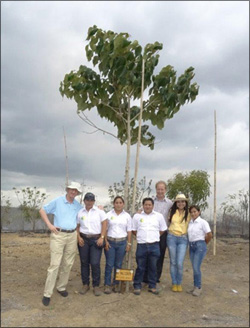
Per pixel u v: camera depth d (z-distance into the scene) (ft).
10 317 18.13
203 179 37.04
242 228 52.75
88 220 21.02
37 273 26.68
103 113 25.45
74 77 22.93
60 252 20.07
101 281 24.54
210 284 25.59
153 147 26.50
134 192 22.57
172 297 21.54
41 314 18.60
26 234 50.98
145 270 23.25
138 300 20.59
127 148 23.65
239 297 22.90
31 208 54.08
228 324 18.26
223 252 39.32
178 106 24.89
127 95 24.00
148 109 25.49
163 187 23.16
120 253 21.40
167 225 23.40
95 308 19.38
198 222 22.53
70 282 24.09
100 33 22.18
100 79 23.48
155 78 23.66
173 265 22.80
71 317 18.28
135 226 21.98
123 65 22.11
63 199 20.56
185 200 22.70
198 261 22.45
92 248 21.09
